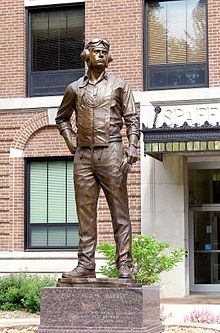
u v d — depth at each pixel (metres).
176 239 21.06
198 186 22.81
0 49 22.77
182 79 21.84
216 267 22.92
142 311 9.91
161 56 22.09
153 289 10.69
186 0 22.09
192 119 21.12
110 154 10.63
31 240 22.50
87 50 10.80
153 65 22.08
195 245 22.95
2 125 22.56
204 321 14.46
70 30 22.83
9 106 22.42
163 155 20.94
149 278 15.89
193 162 22.22
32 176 22.59
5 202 22.31
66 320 10.09
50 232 22.39
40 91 22.77
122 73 21.81
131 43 21.83
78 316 10.06
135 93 21.56
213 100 21.08
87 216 10.79
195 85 21.72
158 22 22.23
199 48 21.84
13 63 22.70
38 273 21.77
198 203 22.91
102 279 10.22
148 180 21.30
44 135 22.28
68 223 22.28
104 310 10.01
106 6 22.11
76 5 22.78
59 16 22.94
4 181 22.39
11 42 22.75
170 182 21.22
